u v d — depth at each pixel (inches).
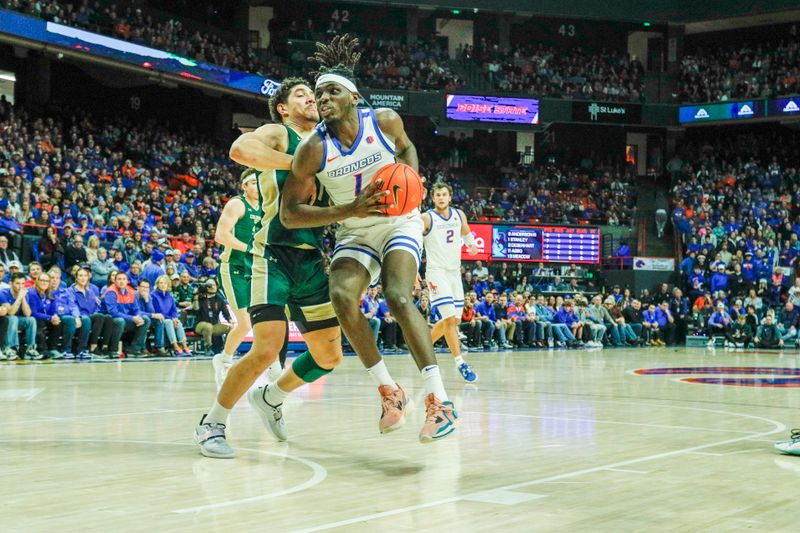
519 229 1083.9
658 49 1375.5
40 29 835.4
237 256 289.4
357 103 163.2
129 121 1056.2
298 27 1264.8
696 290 1021.2
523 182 1229.7
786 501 121.2
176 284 601.9
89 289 524.7
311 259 176.4
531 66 1270.9
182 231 742.5
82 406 249.4
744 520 109.3
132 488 128.5
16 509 113.0
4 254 542.9
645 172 1365.7
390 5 1207.6
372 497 123.0
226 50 1069.8
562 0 1244.5
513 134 1306.6
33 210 643.5
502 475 141.9
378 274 170.9
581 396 304.2
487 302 787.4
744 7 1242.0
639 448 174.2
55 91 1034.7
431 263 369.4
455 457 161.2
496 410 253.1
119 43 903.1
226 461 154.6
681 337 955.3
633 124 1228.5
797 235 1096.8
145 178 847.7
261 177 174.1
